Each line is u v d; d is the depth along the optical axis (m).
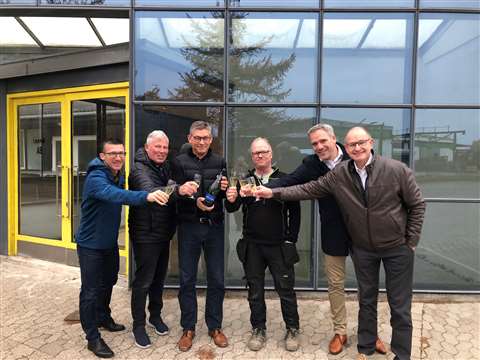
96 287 3.22
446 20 4.46
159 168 3.30
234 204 3.28
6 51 6.08
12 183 5.93
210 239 3.34
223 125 4.54
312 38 4.52
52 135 5.59
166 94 4.54
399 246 2.94
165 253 3.51
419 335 3.64
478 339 3.58
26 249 5.92
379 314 4.04
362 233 2.96
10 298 4.39
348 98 4.53
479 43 4.50
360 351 3.15
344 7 4.47
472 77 4.50
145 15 4.50
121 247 5.09
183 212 3.30
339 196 3.00
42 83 5.52
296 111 4.55
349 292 4.51
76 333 3.61
